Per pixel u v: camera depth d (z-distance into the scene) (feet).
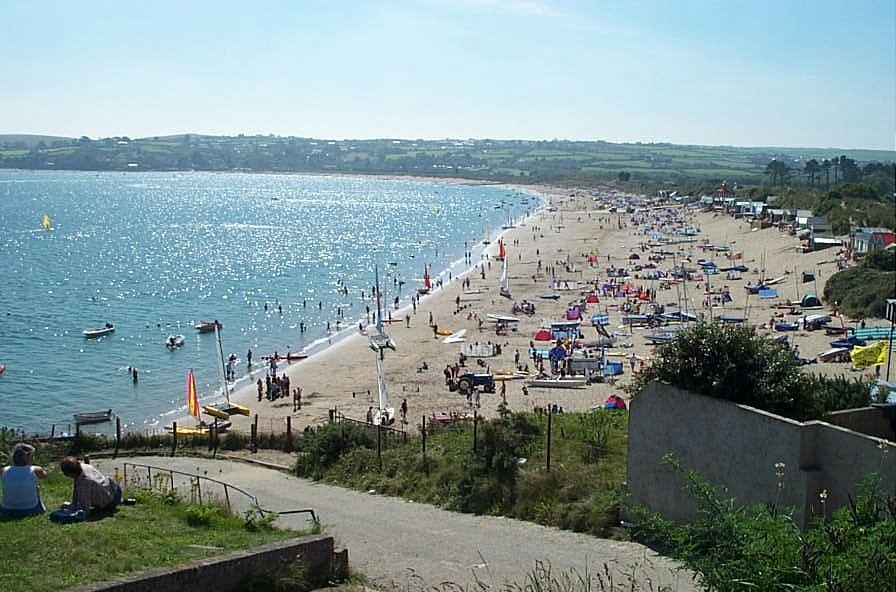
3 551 44.62
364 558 60.80
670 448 62.59
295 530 60.39
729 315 251.19
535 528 69.36
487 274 370.73
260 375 209.77
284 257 453.58
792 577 31.63
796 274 309.63
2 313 287.48
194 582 42.83
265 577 45.60
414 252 474.49
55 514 52.08
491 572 56.75
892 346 190.70
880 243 314.96
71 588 39.09
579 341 224.33
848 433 51.78
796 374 61.46
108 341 248.32
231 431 125.90
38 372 212.02
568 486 74.54
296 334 261.03
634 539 63.98
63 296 323.37
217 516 57.52
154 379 206.69
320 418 164.35
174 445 116.16
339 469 94.43
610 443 89.92
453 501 78.69
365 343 241.14
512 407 165.48
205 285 356.18
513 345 229.45
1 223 611.06
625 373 193.67
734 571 32.86
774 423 54.80
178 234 566.36
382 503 80.69
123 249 477.77
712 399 59.57
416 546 64.34
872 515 37.27
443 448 94.02
